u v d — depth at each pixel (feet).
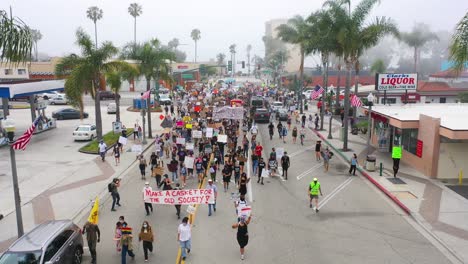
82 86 110.32
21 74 252.83
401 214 63.67
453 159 80.84
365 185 79.66
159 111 199.72
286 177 84.48
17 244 41.16
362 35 110.83
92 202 69.97
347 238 54.70
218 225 59.36
